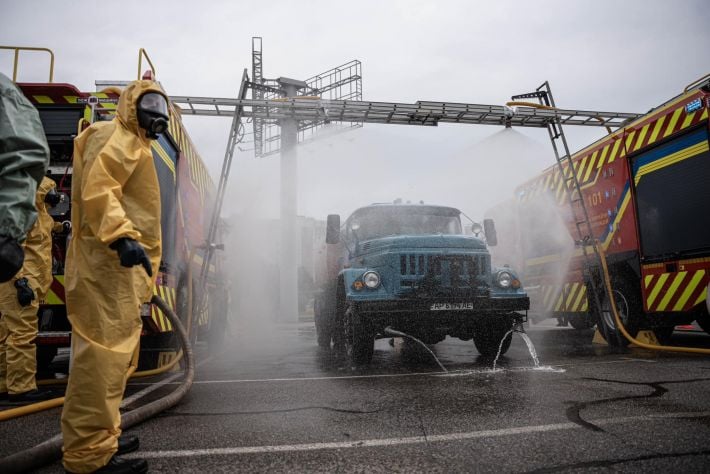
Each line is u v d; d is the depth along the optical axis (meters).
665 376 4.17
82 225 2.13
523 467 2.12
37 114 2.10
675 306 5.89
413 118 8.12
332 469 2.15
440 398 3.53
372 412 3.16
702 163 5.54
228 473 2.12
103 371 2.02
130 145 2.23
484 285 5.46
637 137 6.55
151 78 5.24
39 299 3.89
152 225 2.35
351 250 6.83
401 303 5.27
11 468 2.09
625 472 2.03
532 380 4.14
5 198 1.92
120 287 2.12
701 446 2.32
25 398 3.73
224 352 7.91
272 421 2.99
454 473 2.07
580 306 8.08
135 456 2.36
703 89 5.53
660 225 6.14
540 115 7.82
